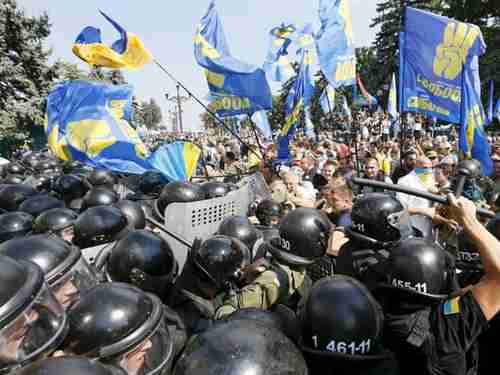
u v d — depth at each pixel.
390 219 3.06
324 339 2.24
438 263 2.43
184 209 4.75
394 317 2.43
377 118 24.80
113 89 6.44
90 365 1.70
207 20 7.43
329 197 5.00
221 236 3.64
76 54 6.33
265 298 3.26
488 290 2.25
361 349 2.22
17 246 2.72
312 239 3.31
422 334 2.31
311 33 9.62
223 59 7.30
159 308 2.45
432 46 6.60
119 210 4.38
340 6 7.50
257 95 7.20
